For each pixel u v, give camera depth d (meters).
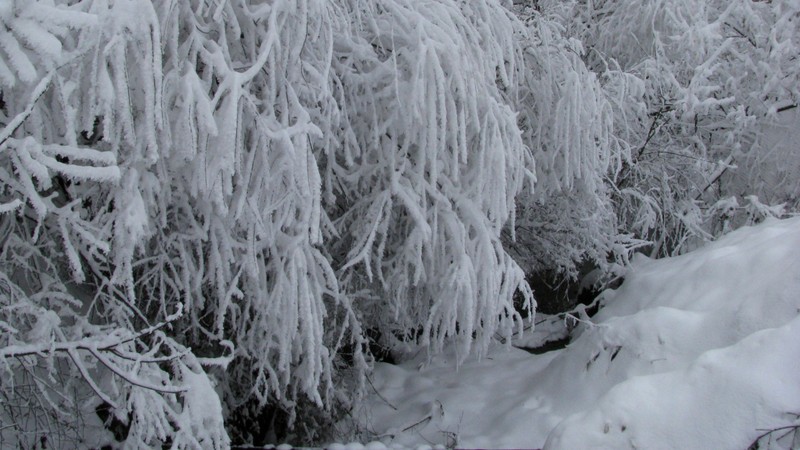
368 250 4.51
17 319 3.35
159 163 3.41
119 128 3.05
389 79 4.49
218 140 3.33
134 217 3.19
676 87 7.68
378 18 4.59
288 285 3.97
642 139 7.64
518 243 6.86
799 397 2.84
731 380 3.03
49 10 2.55
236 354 4.25
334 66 4.49
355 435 5.05
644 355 4.20
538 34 5.98
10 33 2.49
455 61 4.30
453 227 4.70
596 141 6.37
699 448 2.93
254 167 3.70
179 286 3.90
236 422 4.80
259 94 3.91
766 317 3.76
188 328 4.12
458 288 4.67
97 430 3.61
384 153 4.69
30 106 2.47
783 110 8.02
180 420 3.11
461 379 5.77
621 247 6.74
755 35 7.93
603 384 4.38
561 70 5.77
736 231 5.64
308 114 3.64
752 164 8.16
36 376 3.00
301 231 3.85
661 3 8.38
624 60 9.00
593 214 6.39
